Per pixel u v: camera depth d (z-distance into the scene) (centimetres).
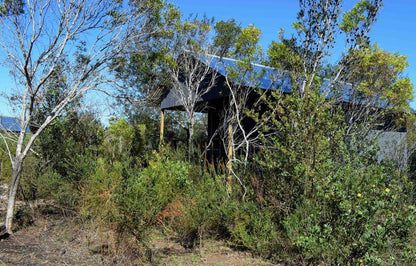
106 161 915
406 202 560
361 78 1015
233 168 771
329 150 554
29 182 873
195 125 1958
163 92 1422
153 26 841
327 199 491
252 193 650
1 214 807
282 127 602
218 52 1397
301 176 544
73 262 543
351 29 875
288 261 550
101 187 595
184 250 627
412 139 1055
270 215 604
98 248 611
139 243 571
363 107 980
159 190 648
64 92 804
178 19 980
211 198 690
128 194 559
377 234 436
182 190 735
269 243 581
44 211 841
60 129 958
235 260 576
